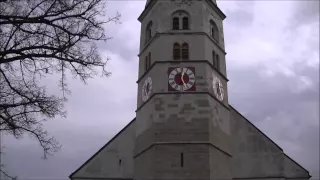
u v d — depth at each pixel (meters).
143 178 33.94
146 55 38.56
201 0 38.09
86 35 14.28
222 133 35.25
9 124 13.62
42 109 14.37
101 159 37.66
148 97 35.84
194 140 33.00
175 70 35.25
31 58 13.64
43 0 13.59
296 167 36.59
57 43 14.02
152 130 33.81
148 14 40.12
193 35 36.59
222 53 39.16
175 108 34.06
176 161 32.47
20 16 13.05
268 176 36.22
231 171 36.44
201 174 32.00
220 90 36.84
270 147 37.22
